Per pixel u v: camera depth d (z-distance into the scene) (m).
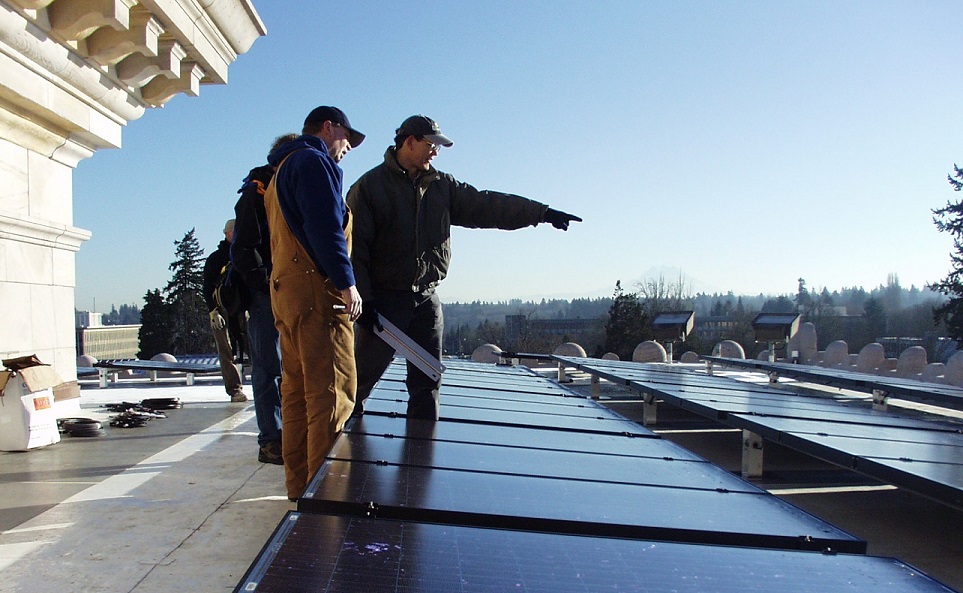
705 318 83.19
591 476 2.93
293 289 3.55
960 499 3.07
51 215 7.52
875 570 1.91
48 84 6.74
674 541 2.13
